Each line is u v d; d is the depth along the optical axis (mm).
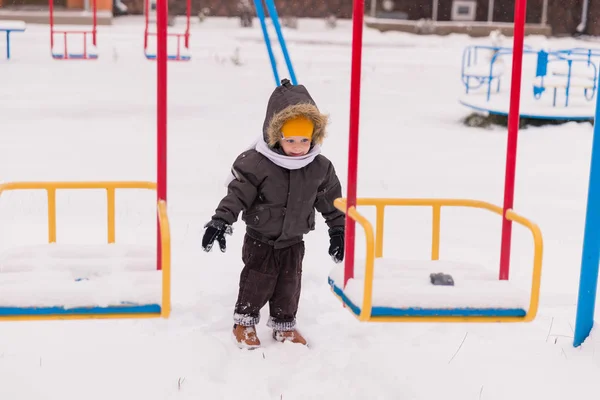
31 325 4090
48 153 10086
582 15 34406
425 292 3047
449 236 6422
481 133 12828
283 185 3707
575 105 13672
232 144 11273
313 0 35906
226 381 3498
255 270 3855
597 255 3818
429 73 21188
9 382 3418
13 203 7125
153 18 32969
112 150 10508
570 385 3531
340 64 22328
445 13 34875
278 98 3701
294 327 4004
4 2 30328
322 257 5496
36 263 3414
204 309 4375
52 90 16094
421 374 3592
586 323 3908
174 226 6430
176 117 13617
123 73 18969
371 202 3781
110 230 3830
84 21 28891
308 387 3447
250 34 29844
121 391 3373
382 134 12492
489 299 3049
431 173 9445
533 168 9914
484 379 3572
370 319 2986
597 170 3736
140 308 2928
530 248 6109
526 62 24000
